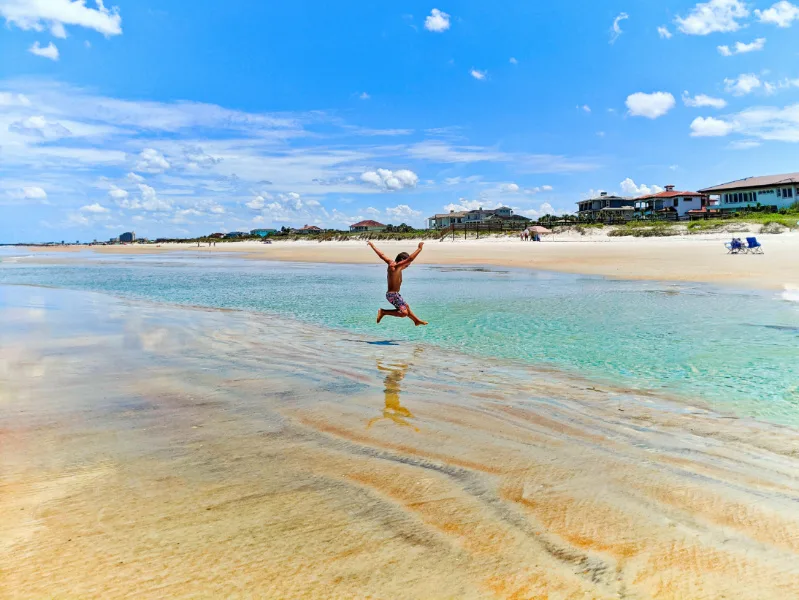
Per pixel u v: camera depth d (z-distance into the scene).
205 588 2.69
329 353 8.76
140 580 2.75
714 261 27.11
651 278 21.12
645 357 8.17
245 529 3.26
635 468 4.22
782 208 69.00
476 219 114.25
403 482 3.96
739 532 3.25
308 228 149.75
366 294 17.86
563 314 12.49
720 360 7.90
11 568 2.84
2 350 8.94
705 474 4.11
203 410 5.76
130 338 10.05
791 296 14.84
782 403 5.93
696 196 89.94
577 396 6.25
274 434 5.02
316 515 3.45
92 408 5.81
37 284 22.89
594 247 46.81
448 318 12.22
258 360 8.23
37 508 3.52
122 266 39.84
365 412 5.68
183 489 3.83
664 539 3.17
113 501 3.63
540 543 3.12
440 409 5.78
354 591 2.67
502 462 4.34
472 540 3.15
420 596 2.63
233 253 70.25
